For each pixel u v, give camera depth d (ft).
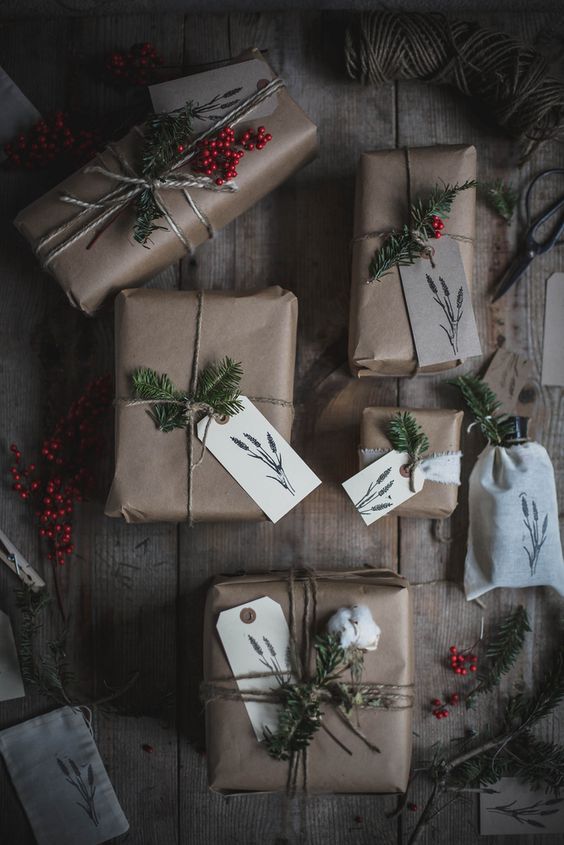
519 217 3.64
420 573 3.59
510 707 3.49
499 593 3.60
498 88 3.44
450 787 3.48
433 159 3.36
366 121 3.64
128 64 3.58
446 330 3.32
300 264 3.63
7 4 3.70
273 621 3.23
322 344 3.61
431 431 3.40
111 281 3.32
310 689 3.13
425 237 3.30
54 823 3.52
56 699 3.49
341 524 3.59
